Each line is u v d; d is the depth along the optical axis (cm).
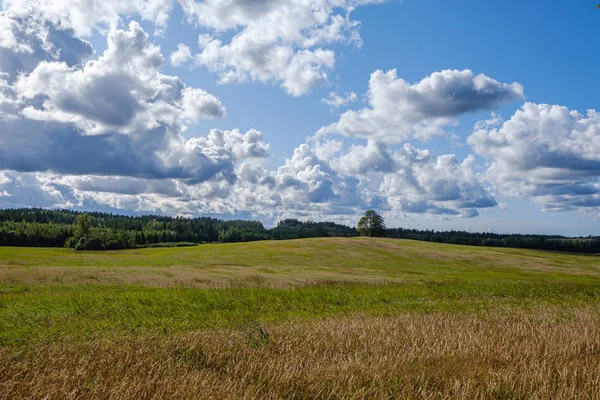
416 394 676
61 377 707
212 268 4591
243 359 846
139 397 632
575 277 5159
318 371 763
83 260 5419
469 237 16850
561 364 841
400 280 3544
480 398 670
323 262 6106
